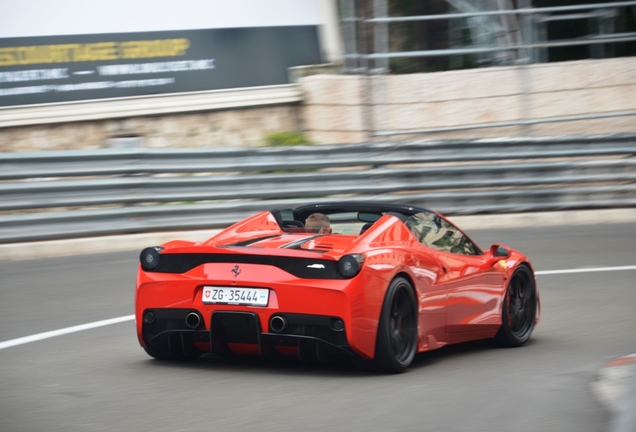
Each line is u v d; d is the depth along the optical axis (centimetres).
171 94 2256
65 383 725
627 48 2867
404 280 757
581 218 2033
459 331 862
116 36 2241
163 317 752
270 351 729
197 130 2273
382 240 774
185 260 752
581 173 2036
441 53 2114
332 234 868
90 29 2220
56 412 621
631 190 2088
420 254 796
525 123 2119
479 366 821
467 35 2714
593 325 1075
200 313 733
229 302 721
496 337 950
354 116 2336
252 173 1783
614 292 1303
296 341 712
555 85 2528
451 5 2703
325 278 706
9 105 2102
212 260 740
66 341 930
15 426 582
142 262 770
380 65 2491
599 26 2819
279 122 2361
